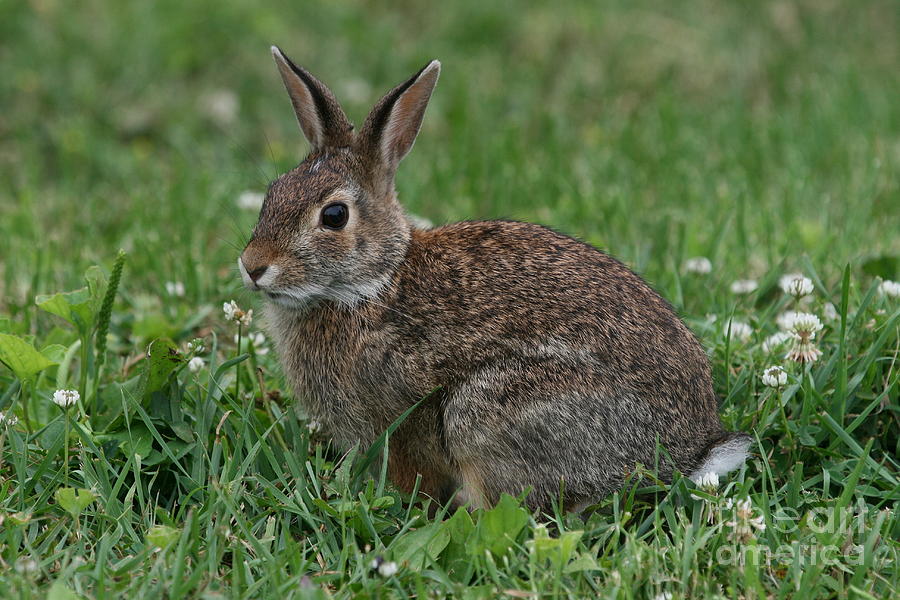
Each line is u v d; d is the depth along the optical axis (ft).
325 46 65.98
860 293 37.58
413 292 30.94
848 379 32.22
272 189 31.68
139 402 30.30
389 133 32.73
